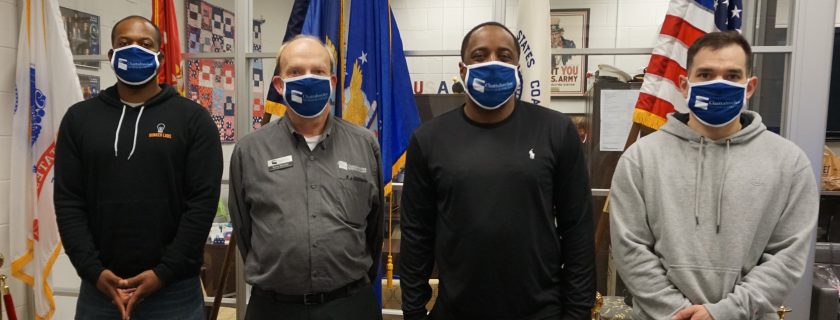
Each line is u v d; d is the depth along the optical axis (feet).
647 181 4.29
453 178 4.12
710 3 6.28
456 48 13.89
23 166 7.65
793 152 4.11
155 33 5.37
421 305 4.47
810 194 4.01
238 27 7.43
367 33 6.83
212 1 11.37
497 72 4.14
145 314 5.14
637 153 4.45
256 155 4.91
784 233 4.00
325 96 4.88
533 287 4.13
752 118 4.35
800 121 6.50
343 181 4.89
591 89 7.88
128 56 5.09
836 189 9.97
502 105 4.27
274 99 6.97
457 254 4.15
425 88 13.78
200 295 5.51
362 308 5.02
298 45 4.95
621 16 13.23
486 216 4.04
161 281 4.89
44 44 7.52
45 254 7.63
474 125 4.35
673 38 6.43
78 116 5.20
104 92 5.33
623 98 7.43
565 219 4.31
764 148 4.15
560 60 13.21
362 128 5.33
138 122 5.12
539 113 4.37
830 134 10.95
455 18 13.85
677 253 4.04
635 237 4.28
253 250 4.84
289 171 4.81
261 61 9.54
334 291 4.84
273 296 4.84
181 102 5.35
